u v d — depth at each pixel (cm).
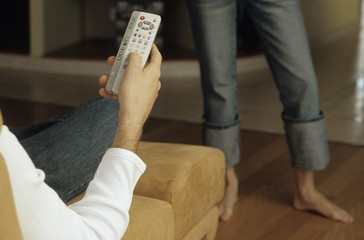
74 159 114
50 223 79
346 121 324
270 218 212
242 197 228
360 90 393
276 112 344
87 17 519
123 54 96
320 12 564
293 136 207
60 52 471
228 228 205
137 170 89
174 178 135
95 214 85
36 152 113
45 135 118
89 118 123
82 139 118
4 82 414
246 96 381
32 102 362
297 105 203
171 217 125
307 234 202
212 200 153
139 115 90
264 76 437
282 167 257
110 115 124
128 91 90
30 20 462
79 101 370
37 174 79
